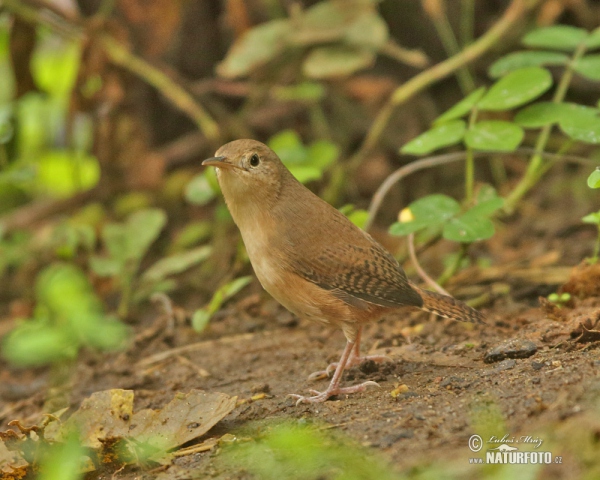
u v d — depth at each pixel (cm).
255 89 1567
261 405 800
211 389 909
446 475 562
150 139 1639
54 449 707
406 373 838
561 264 1167
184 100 1455
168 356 1053
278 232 835
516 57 1154
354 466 586
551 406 633
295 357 976
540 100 1554
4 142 1504
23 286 1473
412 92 1388
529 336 822
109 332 1162
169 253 1458
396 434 650
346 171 1441
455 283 1149
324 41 1480
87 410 746
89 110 1463
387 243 1368
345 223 859
